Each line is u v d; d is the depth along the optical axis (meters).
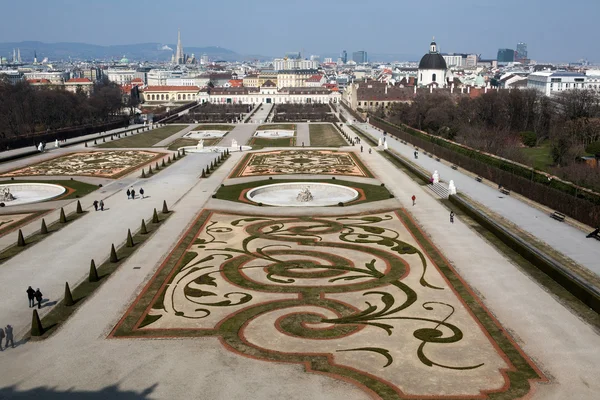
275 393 70.56
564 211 152.50
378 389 71.25
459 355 79.31
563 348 80.88
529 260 117.62
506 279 107.88
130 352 81.06
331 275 111.69
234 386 72.25
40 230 144.88
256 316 92.88
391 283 106.94
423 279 108.56
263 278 110.25
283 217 157.50
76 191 196.25
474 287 103.94
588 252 119.94
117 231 143.38
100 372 75.81
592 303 93.75
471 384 72.12
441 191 188.00
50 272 114.00
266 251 126.81
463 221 151.50
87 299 100.12
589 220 140.25
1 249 129.75
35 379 74.19
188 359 79.00
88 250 127.88
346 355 79.75
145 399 69.50
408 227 145.88
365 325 89.12
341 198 186.62
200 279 109.62
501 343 82.56
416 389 71.12
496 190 189.12
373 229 144.25
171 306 97.06
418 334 85.75
